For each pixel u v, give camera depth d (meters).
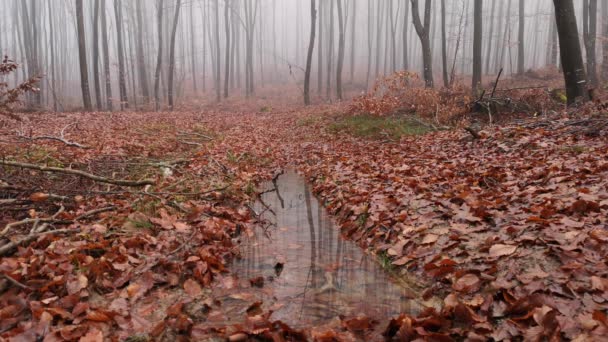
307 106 25.61
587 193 4.00
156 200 5.41
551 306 2.48
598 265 2.76
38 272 3.14
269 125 17.56
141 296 3.09
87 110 21.00
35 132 11.09
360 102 14.51
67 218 4.69
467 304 2.76
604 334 2.18
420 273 3.46
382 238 4.36
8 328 2.60
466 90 15.20
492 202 4.27
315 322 2.80
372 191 5.73
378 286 3.38
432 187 5.43
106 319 2.68
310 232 4.95
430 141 9.68
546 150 6.37
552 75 21.55
